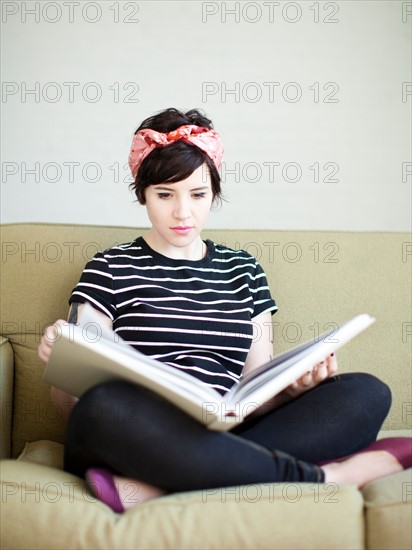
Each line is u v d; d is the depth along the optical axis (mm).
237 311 1530
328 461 1283
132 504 1148
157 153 1449
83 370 1197
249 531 1093
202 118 1574
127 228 1743
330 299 1728
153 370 1132
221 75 2516
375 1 2555
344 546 1116
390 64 2572
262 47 2527
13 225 1697
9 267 1658
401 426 1701
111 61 2479
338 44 2553
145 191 1490
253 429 1303
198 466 1144
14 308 1641
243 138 2541
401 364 1717
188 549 1079
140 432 1128
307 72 2549
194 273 1551
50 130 2475
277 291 1719
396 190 2604
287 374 1180
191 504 1103
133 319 1477
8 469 1145
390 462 1260
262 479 1177
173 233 1476
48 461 1376
